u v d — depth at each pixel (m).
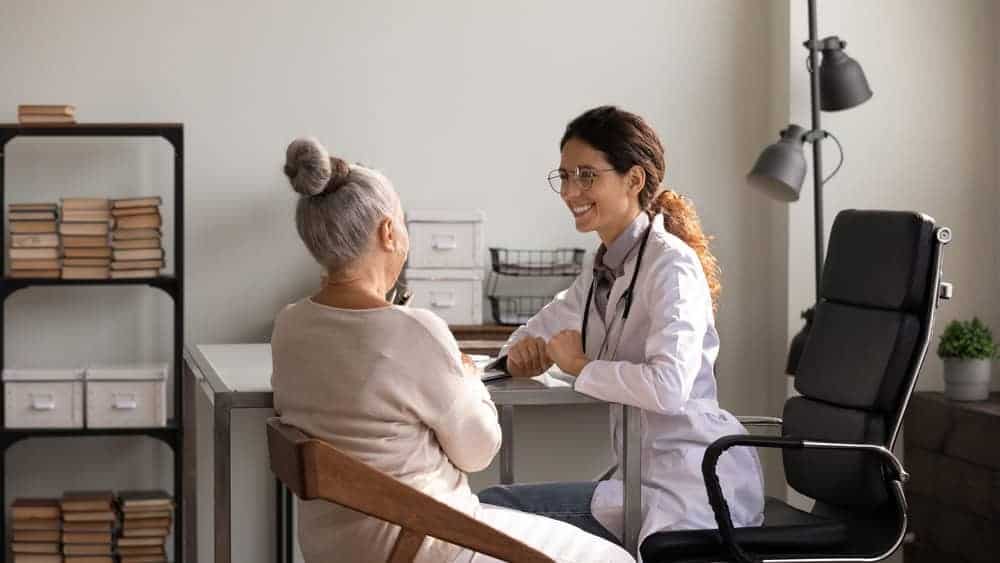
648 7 4.56
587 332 3.04
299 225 2.31
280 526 4.24
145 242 4.06
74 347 4.34
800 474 3.01
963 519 3.99
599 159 2.88
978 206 4.51
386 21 4.43
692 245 3.11
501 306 4.51
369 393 2.24
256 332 4.40
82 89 4.30
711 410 2.92
